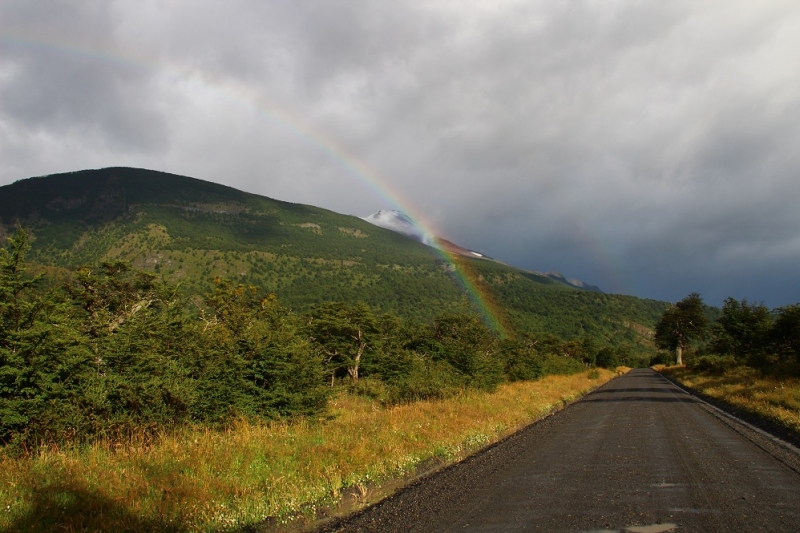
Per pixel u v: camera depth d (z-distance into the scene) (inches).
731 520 221.1
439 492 292.7
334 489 293.1
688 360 2406.5
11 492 246.4
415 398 847.7
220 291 1488.7
